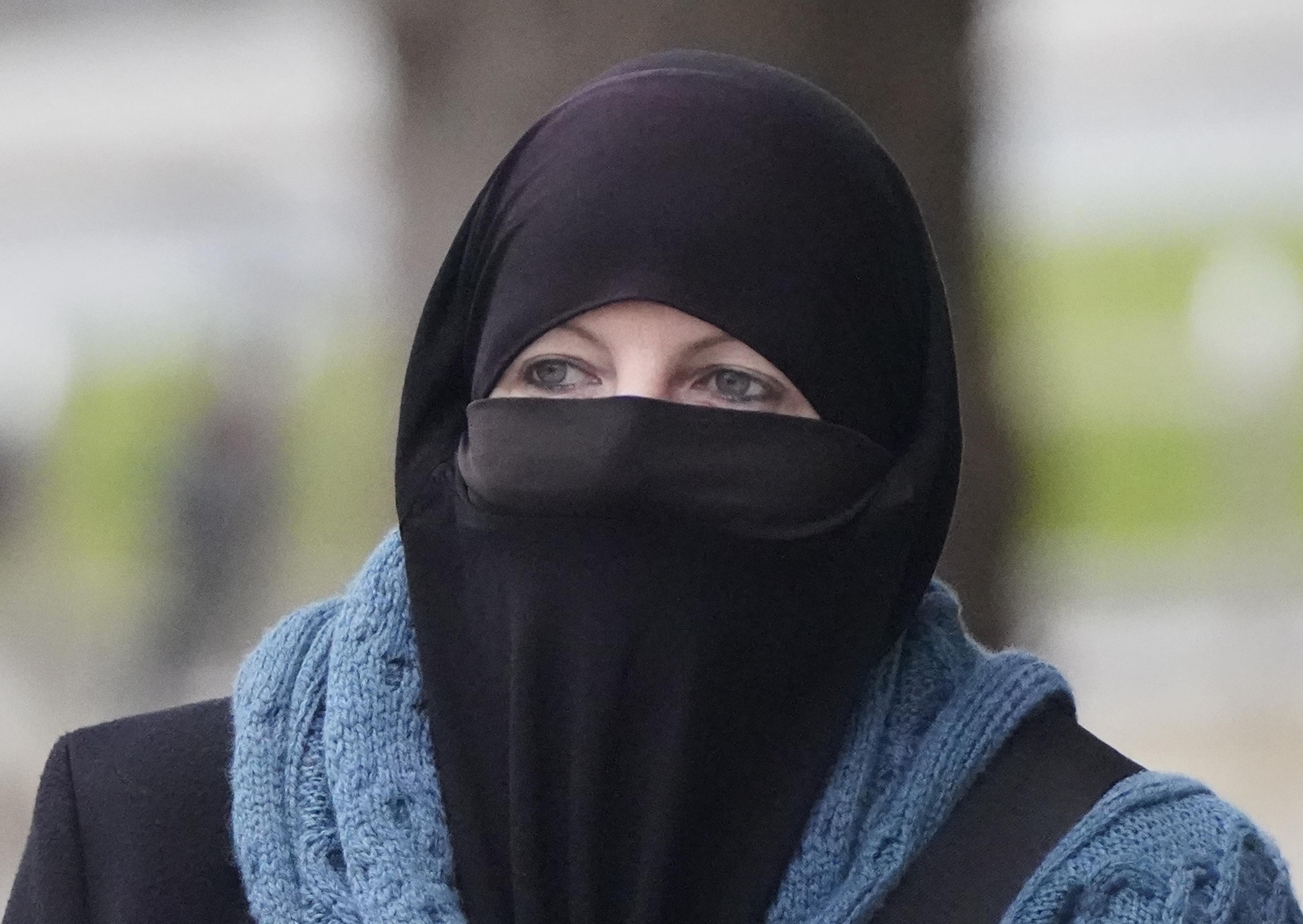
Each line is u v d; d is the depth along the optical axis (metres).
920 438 7.18
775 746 6.86
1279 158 53.78
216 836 6.95
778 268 6.75
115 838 6.92
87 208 54.06
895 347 7.13
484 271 7.13
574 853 6.79
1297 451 46.31
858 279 6.95
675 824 6.77
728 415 6.72
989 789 6.70
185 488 37.19
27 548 42.47
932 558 7.26
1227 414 47.69
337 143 55.00
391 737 6.84
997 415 13.55
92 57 58.44
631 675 6.77
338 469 39.09
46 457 46.34
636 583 6.73
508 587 6.84
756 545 6.73
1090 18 54.88
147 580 37.50
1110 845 6.34
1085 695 34.62
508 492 6.74
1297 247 51.06
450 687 6.94
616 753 6.82
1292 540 43.00
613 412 6.66
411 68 13.41
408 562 7.07
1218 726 32.62
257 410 40.47
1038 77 54.19
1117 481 45.97
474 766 6.89
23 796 29.19
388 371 13.86
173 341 48.62
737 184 6.77
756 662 6.82
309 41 57.09
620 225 6.71
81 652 36.59
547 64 12.76
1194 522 44.78
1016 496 13.52
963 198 13.40
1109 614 39.91
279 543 37.62
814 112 7.06
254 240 52.16
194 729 7.23
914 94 13.01
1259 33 54.44
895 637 7.10
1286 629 38.50
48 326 50.69
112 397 47.31
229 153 54.97
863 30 12.75
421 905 6.48
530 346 6.86
